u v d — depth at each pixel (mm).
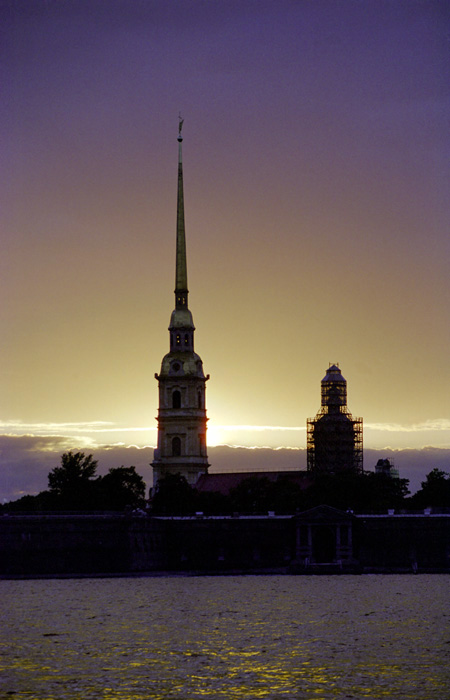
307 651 164500
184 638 176375
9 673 150000
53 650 165875
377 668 152250
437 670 151000
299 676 148125
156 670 151875
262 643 171625
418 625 188875
